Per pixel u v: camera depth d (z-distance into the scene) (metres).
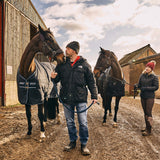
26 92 2.38
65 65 2.14
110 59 3.45
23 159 1.97
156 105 6.94
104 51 3.52
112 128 3.39
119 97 3.45
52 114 3.33
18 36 6.25
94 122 3.87
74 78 2.07
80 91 2.08
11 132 2.87
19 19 6.34
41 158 2.01
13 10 5.86
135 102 7.98
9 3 5.56
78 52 2.14
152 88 2.93
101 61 3.52
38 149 2.27
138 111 5.56
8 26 5.51
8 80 5.47
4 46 5.25
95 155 2.14
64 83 2.13
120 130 3.27
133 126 3.62
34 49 2.35
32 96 2.40
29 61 2.32
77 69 2.08
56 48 2.23
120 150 2.31
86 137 2.16
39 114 2.53
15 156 2.03
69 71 2.09
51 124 3.58
